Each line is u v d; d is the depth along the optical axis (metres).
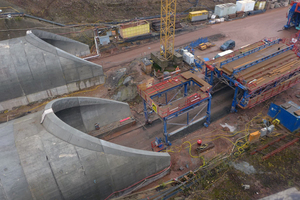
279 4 63.91
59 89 32.97
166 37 37.84
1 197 15.25
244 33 49.72
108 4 52.59
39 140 17.33
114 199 19.56
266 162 21.41
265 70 27.88
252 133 23.47
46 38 36.69
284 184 19.36
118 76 35.78
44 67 30.67
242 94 27.98
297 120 23.58
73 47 40.53
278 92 28.02
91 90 34.03
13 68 29.39
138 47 45.31
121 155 18.12
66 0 48.28
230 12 57.34
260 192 18.83
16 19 39.88
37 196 16.22
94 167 17.48
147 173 20.16
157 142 23.31
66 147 17.17
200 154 22.98
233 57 29.20
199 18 55.47
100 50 44.03
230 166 21.22
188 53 38.09
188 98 22.53
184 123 27.19
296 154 21.97
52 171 16.47
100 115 26.16
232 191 19.05
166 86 25.19
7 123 19.34
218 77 29.30
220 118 27.50
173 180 20.50
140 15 54.97
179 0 60.94
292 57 30.30
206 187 19.53
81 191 17.80
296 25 49.81
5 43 30.61
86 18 49.12
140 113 29.20
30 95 31.56
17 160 16.20
